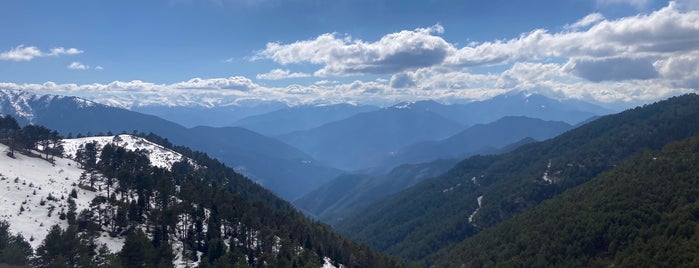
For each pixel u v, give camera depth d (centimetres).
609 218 15638
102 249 10006
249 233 13188
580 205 18012
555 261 15688
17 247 9375
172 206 12538
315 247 14862
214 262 10800
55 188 14575
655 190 16212
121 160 17688
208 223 13000
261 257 12162
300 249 13900
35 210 12444
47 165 17575
